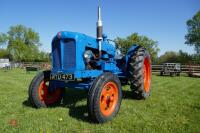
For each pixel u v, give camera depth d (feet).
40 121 17.12
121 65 25.32
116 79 18.40
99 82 16.90
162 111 20.17
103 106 17.31
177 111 20.18
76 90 29.94
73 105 21.91
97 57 21.49
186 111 20.20
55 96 21.93
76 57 18.85
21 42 260.01
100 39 21.18
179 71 66.39
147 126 16.26
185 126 16.29
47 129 15.52
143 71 23.91
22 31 266.98
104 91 17.31
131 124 16.67
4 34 262.88
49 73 21.03
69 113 19.19
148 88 26.18
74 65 18.89
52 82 20.49
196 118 18.13
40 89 20.70
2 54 279.69
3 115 18.89
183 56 242.58
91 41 20.57
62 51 19.34
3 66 119.34
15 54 263.08
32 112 19.38
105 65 21.68
